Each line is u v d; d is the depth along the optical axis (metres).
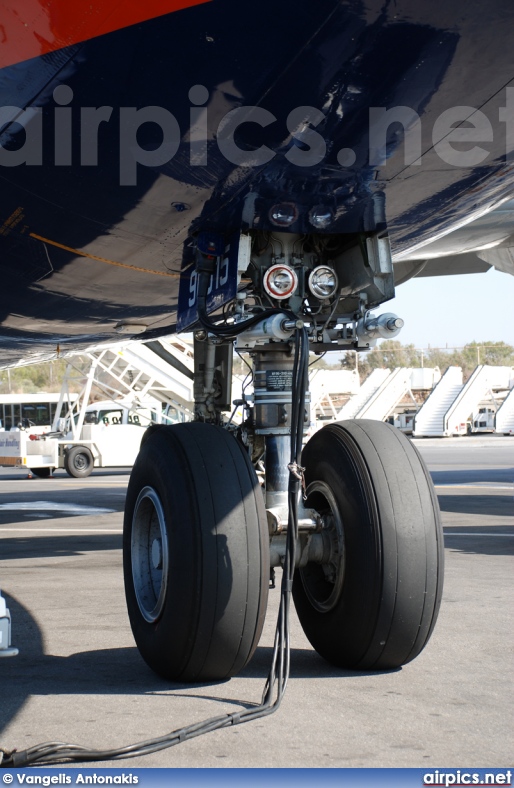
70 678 3.26
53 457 20.55
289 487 3.07
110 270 4.59
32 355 8.54
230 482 3.16
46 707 2.88
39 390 90.06
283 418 3.60
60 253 4.39
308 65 2.86
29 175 3.59
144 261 4.38
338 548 3.30
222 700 2.95
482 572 5.73
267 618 4.34
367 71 2.88
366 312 3.88
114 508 11.82
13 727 2.68
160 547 3.22
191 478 3.13
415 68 2.87
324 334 3.86
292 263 3.92
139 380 21.02
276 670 2.97
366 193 3.59
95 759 2.38
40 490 16.20
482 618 4.25
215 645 3.05
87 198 3.71
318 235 3.98
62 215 3.90
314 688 3.09
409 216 4.04
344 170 3.40
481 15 2.64
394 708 2.83
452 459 24.45
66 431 21.47
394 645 3.21
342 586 3.27
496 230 6.84
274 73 2.89
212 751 2.44
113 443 20.91
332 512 3.36
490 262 8.37
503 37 2.74
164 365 19.95
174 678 3.18
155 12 2.69
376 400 44.75
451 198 3.90
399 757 2.39
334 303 3.84
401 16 2.64
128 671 3.37
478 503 11.38
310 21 2.68
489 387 47.78
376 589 3.15
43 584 5.54
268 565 3.14
